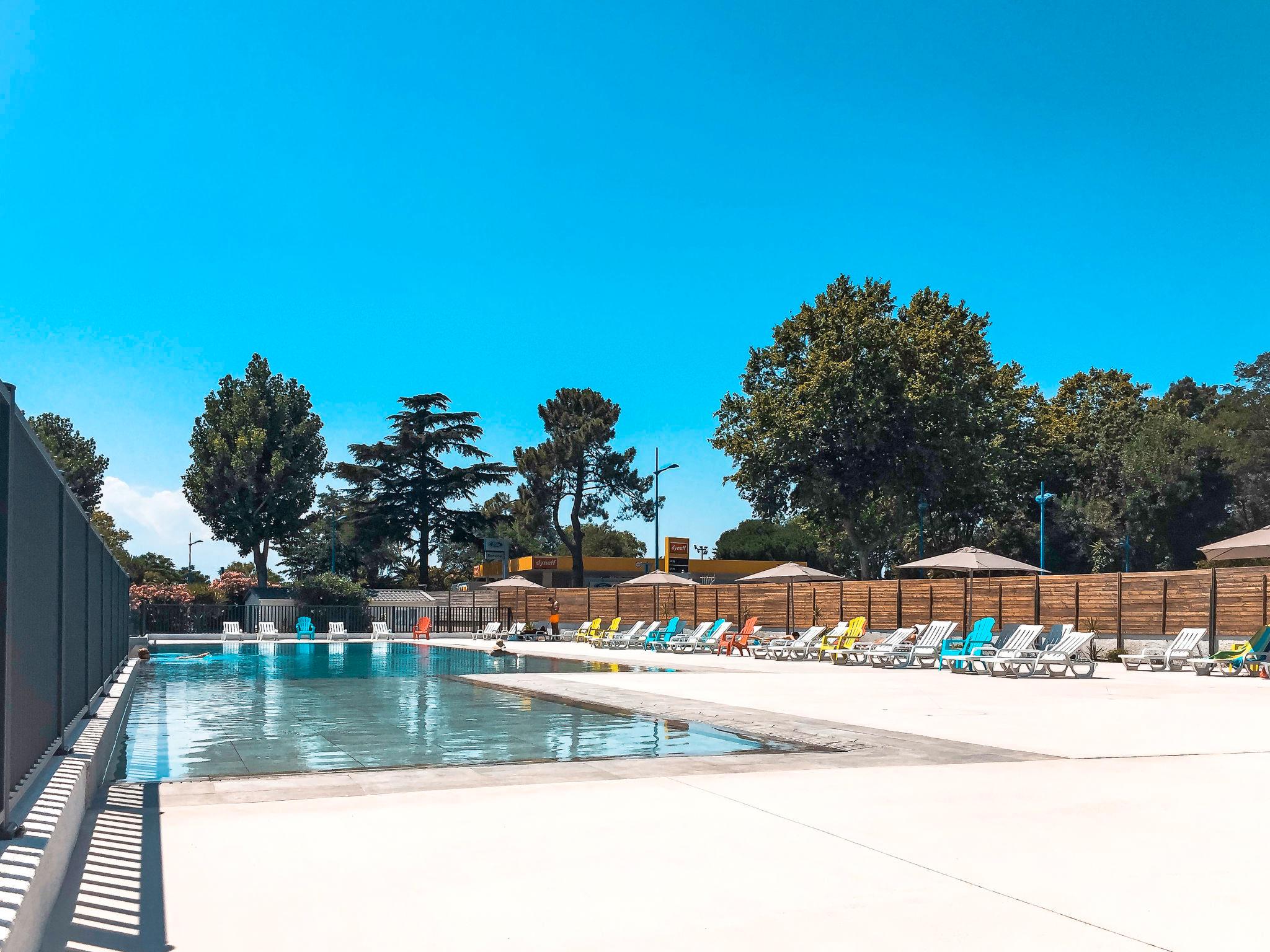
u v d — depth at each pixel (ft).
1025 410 197.77
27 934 12.67
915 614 104.42
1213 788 26.14
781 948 13.97
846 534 199.21
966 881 17.28
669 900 16.19
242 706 53.21
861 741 35.96
